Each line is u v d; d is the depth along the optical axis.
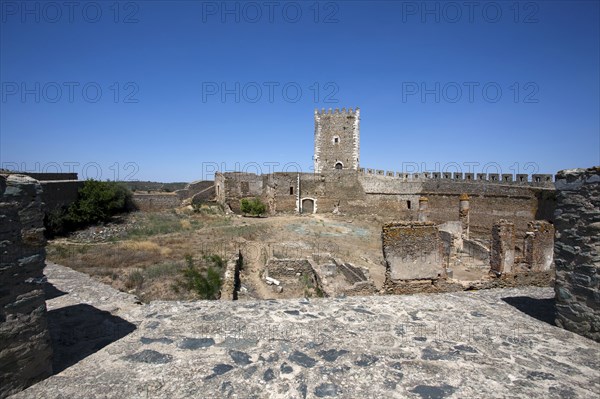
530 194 35.78
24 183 4.38
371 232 39.75
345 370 5.11
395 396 4.54
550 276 14.11
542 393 4.62
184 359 5.34
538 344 5.94
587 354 5.62
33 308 4.54
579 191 6.23
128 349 5.62
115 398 4.38
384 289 12.90
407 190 47.97
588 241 6.07
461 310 7.51
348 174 53.75
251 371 5.05
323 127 58.81
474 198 40.81
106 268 18.64
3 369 4.19
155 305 7.52
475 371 5.12
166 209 47.03
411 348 5.78
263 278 20.22
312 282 19.22
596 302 5.95
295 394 4.57
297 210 54.34
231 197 53.88
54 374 4.87
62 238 29.58
